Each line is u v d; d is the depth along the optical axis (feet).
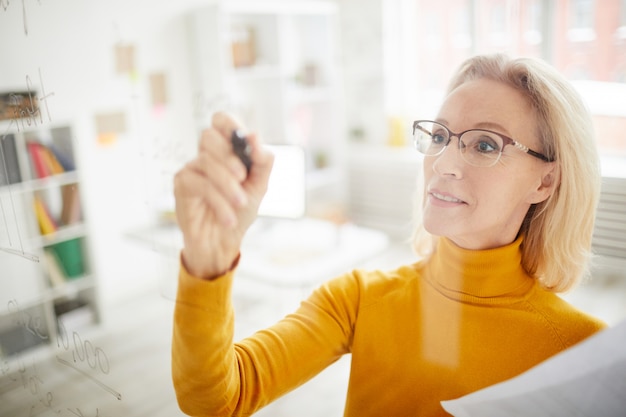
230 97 7.93
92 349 3.32
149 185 3.06
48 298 4.65
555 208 1.83
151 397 3.71
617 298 2.83
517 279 1.91
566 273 1.90
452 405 1.72
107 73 5.18
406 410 1.96
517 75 1.77
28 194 4.60
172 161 2.82
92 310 4.96
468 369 1.86
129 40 5.58
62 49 4.61
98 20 5.00
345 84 10.82
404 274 2.13
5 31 3.09
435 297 1.96
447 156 1.78
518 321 1.84
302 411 3.51
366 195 9.81
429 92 7.32
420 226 2.18
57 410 3.02
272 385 1.88
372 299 2.08
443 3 6.07
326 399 3.59
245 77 9.02
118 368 4.02
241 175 1.53
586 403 1.47
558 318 1.85
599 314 2.78
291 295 5.19
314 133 11.25
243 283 5.41
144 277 5.20
